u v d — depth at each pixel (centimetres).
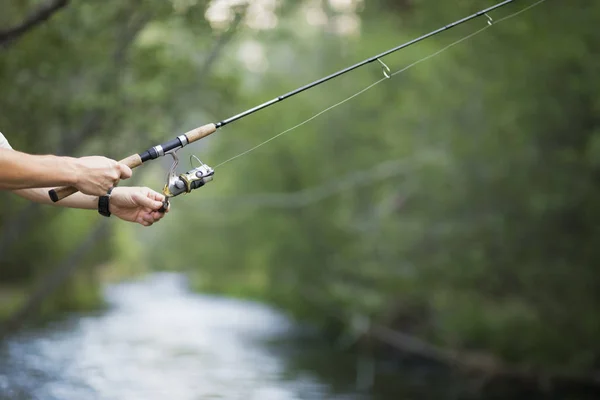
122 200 477
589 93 2072
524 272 2347
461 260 2533
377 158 3203
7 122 1880
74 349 2566
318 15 3550
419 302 2969
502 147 2330
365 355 2945
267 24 2506
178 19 1939
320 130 3378
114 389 1906
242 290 6094
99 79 1973
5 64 1691
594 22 2000
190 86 2191
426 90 2755
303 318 3812
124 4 1858
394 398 2116
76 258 2303
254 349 2983
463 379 2488
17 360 2227
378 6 3148
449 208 2638
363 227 3033
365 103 3164
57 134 2061
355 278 3206
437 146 2727
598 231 2155
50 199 473
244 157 3600
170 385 2027
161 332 3369
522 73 2173
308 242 3438
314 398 2005
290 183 3541
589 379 2270
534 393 2291
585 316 2256
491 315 2580
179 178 483
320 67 3519
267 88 3562
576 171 2173
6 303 3534
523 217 2347
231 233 4522
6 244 2105
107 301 4994
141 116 2022
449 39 2341
